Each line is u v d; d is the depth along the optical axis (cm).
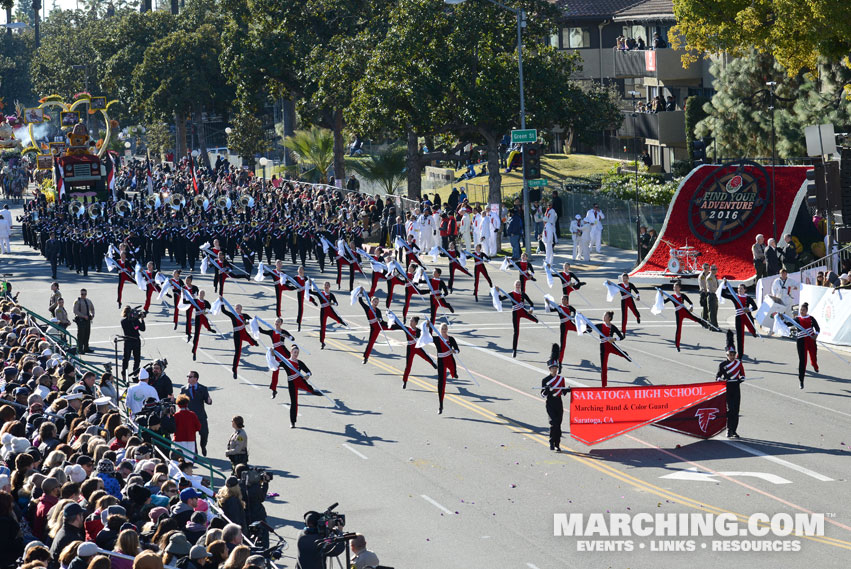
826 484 1984
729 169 4284
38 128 11725
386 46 5091
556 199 5369
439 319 3628
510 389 2753
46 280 4641
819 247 4112
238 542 1338
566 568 1638
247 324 2939
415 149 5662
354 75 5712
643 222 5031
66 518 1314
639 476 2075
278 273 3556
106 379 2245
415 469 2148
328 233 4747
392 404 2644
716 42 4706
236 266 4781
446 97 5000
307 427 2470
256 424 2505
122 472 1612
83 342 3247
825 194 3656
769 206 4166
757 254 3872
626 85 7669
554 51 5084
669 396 2286
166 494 1513
